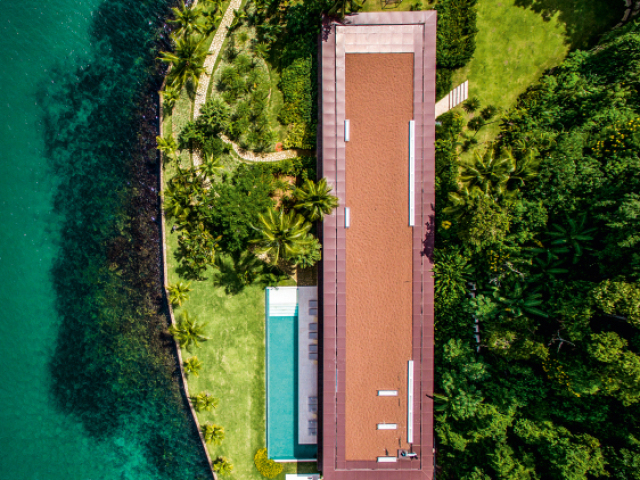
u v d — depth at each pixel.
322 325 31.56
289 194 33.28
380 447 30.61
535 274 27.94
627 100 27.80
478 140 32.72
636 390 23.14
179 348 34.50
